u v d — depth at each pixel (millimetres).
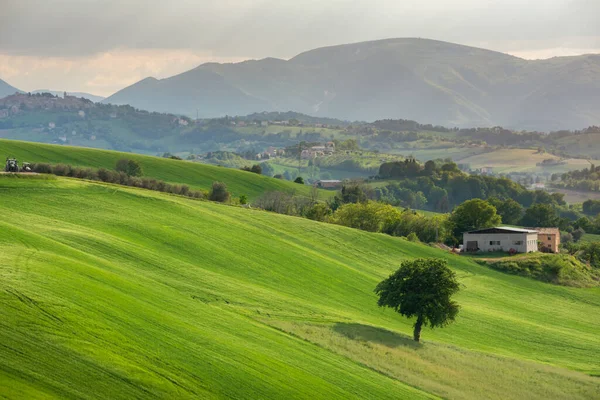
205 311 81688
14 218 113062
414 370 83625
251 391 60656
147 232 124500
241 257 126562
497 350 109438
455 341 111000
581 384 91500
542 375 93500
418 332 102188
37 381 49969
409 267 105562
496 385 84688
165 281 93875
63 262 79938
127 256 101562
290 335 83625
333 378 70438
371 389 70688
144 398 52938
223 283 103250
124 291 76250
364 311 115688
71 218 124250
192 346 65875
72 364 53844
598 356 114375
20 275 68500
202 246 125062
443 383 81250
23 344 54219
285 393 62344
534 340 120625
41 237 94688
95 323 62406
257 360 68188
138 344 61594
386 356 86188
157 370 57969
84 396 50156
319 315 100000
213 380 60094
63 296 65750
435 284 102438
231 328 77688
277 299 103000
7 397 46406
